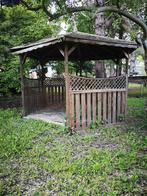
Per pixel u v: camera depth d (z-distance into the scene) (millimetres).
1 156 4758
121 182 3596
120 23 10547
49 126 6969
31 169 4156
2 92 10820
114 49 7980
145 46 7848
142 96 15078
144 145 5254
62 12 8203
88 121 6887
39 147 5234
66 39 5793
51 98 10633
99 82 7043
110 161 4344
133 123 7465
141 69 36812
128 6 8438
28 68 10562
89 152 4863
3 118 8211
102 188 3455
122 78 7656
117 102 7645
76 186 3529
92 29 10891
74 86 6492
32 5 10242
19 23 10773
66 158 4582
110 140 5691
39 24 10195
